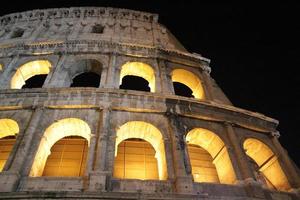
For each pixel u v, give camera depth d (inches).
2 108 1039.6
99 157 879.1
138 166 1068.5
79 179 839.1
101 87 1170.6
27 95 1075.9
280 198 968.3
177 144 982.4
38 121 993.5
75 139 1133.7
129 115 1055.6
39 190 803.4
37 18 1689.2
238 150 1049.5
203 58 1501.0
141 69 1390.3
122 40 1507.1
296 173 1084.5
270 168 1168.2
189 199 804.6
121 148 1131.9
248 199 872.9
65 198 761.0
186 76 1438.2
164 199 791.7
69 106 1047.6
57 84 1195.9
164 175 938.7
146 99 1108.5
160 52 1432.1
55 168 1018.7
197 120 1122.0
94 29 1611.7
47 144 1000.9
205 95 1320.1
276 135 1215.6
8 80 1229.1
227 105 1205.1
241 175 979.9
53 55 1357.0
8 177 807.1
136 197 784.9
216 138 1101.7
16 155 882.8
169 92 1221.1
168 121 1063.0
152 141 1103.0
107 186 815.7
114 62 1320.1
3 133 1077.8
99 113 1037.2
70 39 1465.3
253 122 1218.0
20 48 1387.8
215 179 1095.6
